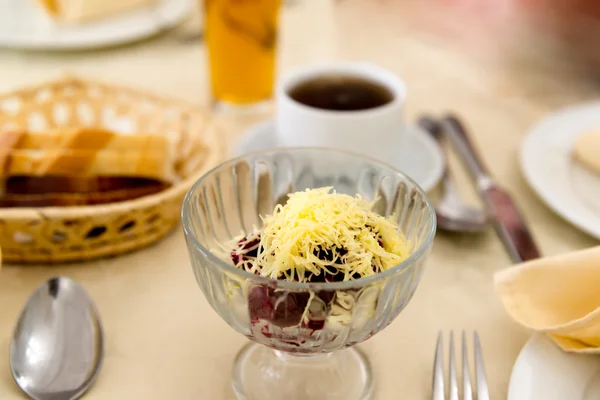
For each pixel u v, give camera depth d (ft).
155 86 2.01
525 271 1.18
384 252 1.05
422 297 1.29
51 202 1.35
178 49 2.26
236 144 1.66
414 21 2.65
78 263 1.34
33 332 1.15
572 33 2.58
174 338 1.20
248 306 0.98
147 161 1.36
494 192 1.50
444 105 1.98
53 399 1.05
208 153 1.51
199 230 1.12
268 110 1.94
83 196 1.36
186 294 1.29
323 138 1.49
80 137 1.37
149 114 1.64
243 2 1.75
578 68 2.28
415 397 1.10
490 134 1.82
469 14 2.75
